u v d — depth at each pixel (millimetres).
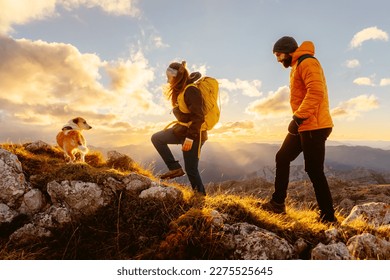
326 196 4582
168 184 5680
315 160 4477
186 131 4645
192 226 3791
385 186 27359
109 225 4105
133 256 3680
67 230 4031
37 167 5164
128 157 6574
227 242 3697
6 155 4465
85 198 4262
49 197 4426
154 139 4840
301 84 4492
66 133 6043
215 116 4625
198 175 4762
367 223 4734
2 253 3578
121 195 4395
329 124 4426
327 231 4047
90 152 6895
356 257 3607
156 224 4031
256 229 3936
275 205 4828
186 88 4445
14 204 4258
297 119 4297
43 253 3709
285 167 4805
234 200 4672
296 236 4043
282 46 4637
